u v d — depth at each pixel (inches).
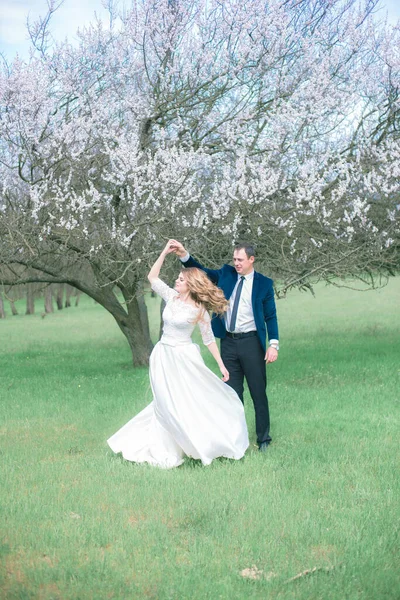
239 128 352.5
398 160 329.4
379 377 365.7
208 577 124.3
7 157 352.8
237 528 148.3
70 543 139.3
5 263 374.9
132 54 379.2
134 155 326.0
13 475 189.8
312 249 360.5
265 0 353.7
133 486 176.9
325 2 362.6
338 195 337.1
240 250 220.1
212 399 204.5
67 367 489.4
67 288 1473.9
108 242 345.7
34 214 334.6
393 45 353.1
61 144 334.3
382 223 369.7
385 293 1272.1
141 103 376.5
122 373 431.8
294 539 141.9
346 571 126.0
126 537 142.5
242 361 222.8
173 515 156.9
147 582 122.5
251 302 220.8
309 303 1155.9
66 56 363.3
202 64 364.5
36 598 116.6
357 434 238.7
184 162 319.3
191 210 342.3
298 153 357.4
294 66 369.4
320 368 411.5
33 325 1024.2
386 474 186.9
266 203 337.7
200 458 198.7
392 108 361.7
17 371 466.3
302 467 195.9
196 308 204.7
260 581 122.3
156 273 213.0
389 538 141.6
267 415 224.1
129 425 212.1
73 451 220.8
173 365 201.9
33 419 275.3
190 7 365.4
